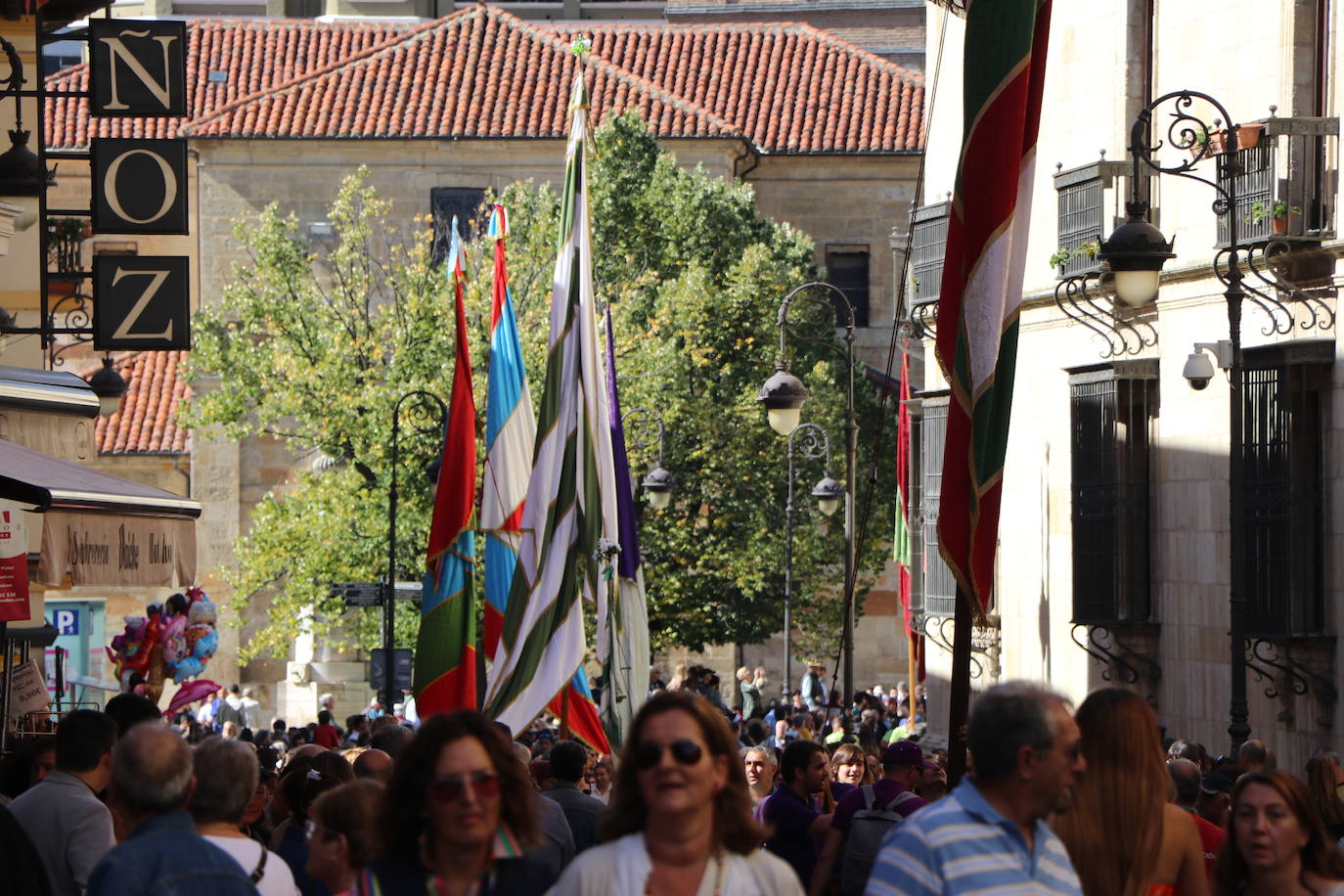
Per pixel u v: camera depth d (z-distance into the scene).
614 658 38.47
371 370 71.94
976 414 20.52
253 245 76.25
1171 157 41.94
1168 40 42.59
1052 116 46.75
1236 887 13.60
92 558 24.72
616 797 10.86
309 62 105.31
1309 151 37.75
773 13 122.00
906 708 70.19
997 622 48.50
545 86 98.38
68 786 16.34
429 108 96.38
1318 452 37.69
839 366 88.12
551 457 38.06
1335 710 36.84
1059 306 43.31
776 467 77.19
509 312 40.88
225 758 13.52
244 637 90.75
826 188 102.31
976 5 20.70
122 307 36.94
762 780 24.30
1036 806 11.27
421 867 11.02
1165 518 42.34
